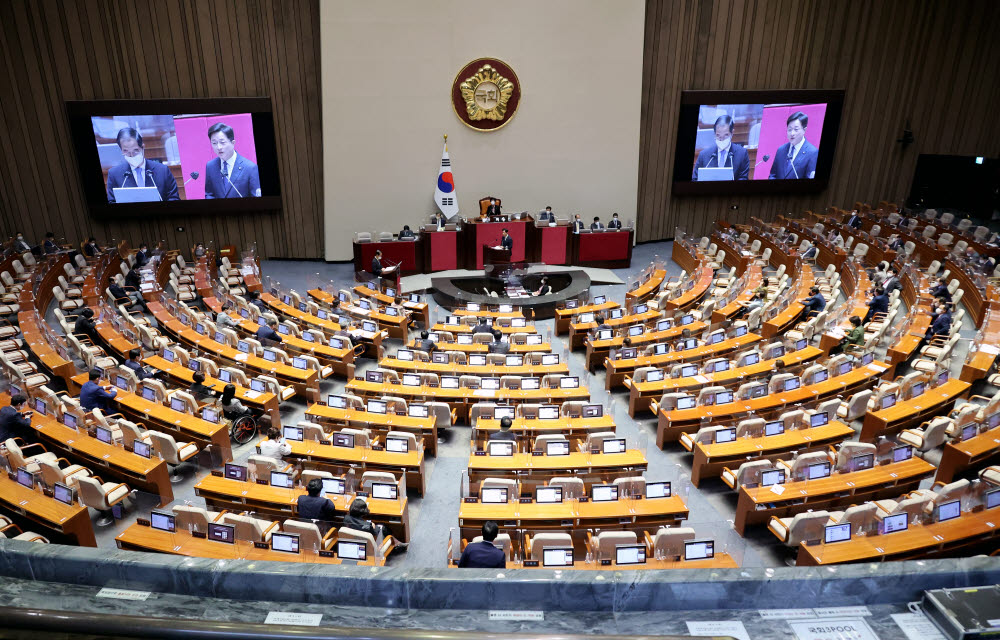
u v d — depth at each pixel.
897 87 25.73
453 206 23.17
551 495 8.72
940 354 13.12
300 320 16.92
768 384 12.52
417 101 22.50
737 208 26.84
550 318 19.41
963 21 25.05
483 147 23.44
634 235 23.61
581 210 24.70
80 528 8.29
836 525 7.80
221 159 21.75
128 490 9.52
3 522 8.17
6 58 19.39
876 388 12.49
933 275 19.95
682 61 24.05
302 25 21.38
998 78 25.72
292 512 8.76
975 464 10.11
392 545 8.69
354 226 23.41
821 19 24.45
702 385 13.04
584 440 11.02
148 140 20.84
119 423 9.88
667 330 16.27
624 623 3.06
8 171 20.22
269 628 1.78
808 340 15.42
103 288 18.39
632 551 7.36
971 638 2.88
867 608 3.16
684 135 24.53
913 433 10.88
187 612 3.08
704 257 22.38
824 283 19.47
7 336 14.88
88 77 20.25
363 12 21.25
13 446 8.92
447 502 10.28
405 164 23.09
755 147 24.98
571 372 15.56
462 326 16.92
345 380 14.83
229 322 15.82
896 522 7.96
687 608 3.14
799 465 9.41
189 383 12.79
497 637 1.90
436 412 11.74
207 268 20.19
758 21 24.09
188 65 20.95
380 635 1.81
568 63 23.00
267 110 21.66
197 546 7.61
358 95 22.02
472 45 22.30
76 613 1.78
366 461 9.95
